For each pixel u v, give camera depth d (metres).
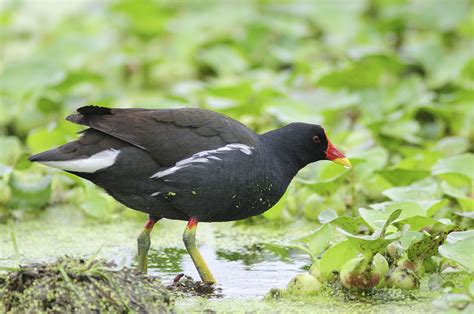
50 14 23.34
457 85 16.70
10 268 8.67
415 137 14.38
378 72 16.47
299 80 17.17
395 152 14.27
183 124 9.66
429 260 9.88
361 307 9.00
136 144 9.45
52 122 14.59
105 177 9.59
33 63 16.50
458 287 9.30
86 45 18.61
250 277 10.14
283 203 12.02
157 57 19.17
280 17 20.97
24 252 11.01
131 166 9.49
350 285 9.31
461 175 11.71
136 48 20.14
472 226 10.97
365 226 11.23
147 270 10.36
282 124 14.75
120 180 9.59
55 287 8.55
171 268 10.52
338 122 15.66
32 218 12.53
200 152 9.55
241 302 9.26
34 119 16.14
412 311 8.84
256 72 18.20
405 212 9.90
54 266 8.80
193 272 10.37
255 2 22.62
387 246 9.66
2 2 22.89
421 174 11.83
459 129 15.05
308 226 12.08
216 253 11.09
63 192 13.27
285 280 10.02
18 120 16.08
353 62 16.47
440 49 18.16
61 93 16.75
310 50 19.67
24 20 22.97
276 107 14.38
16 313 8.52
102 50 19.19
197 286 9.77
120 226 12.23
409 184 11.97
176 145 9.52
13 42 21.88
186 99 15.31
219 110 14.61
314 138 10.48
